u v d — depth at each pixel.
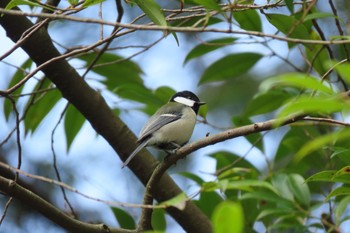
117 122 9.44
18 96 9.21
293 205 8.71
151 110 10.64
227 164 9.76
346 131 3.46
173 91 10.09
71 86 9.00
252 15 8.37
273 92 9.77
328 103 3.20
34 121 10.07
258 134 9.95
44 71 8.88
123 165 8.73
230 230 3.01
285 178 8.91
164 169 7.51
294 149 9.87
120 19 7.62
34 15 5.54
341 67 3.18
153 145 10.43
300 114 6.40
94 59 9.37
